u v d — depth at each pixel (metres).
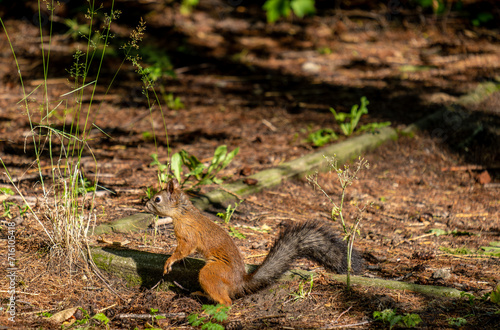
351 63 21.73
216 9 26.53
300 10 21.97
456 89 18.39
